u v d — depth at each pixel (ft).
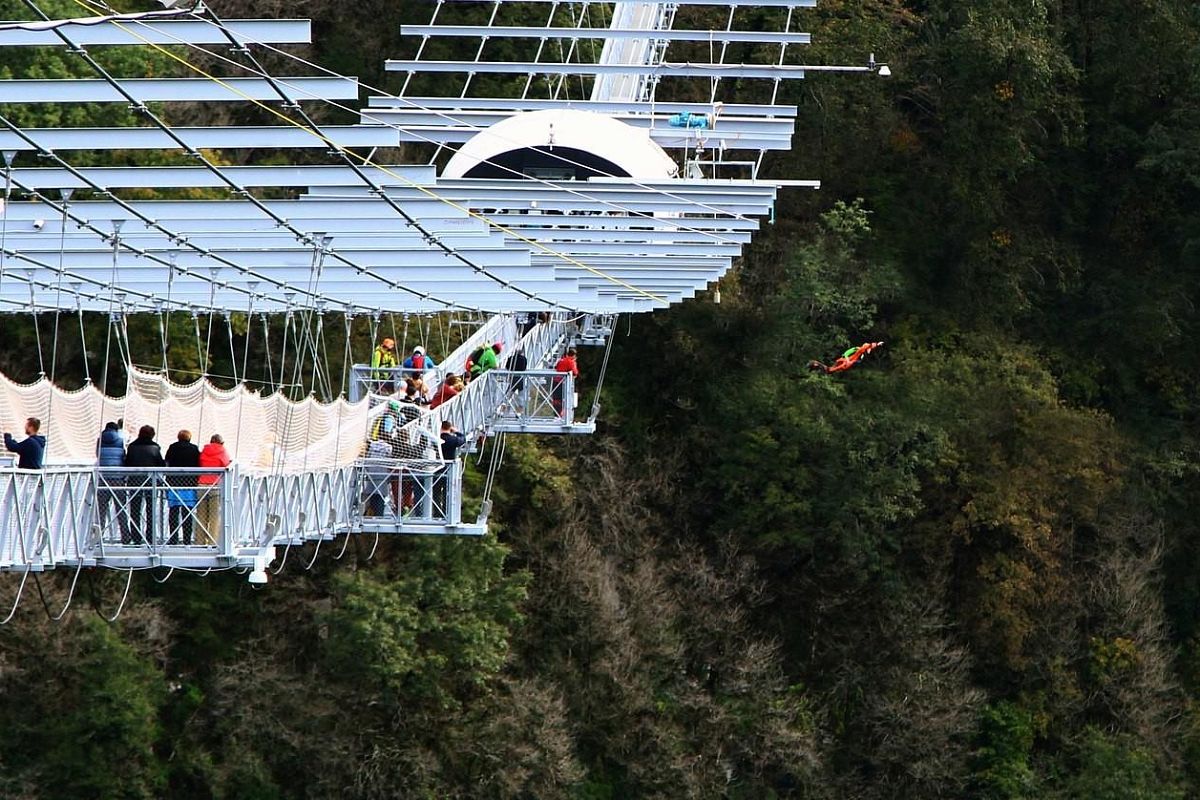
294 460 244.63
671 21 423.23
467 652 372.58
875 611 456.04
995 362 485.97
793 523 457.27
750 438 459.32
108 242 248.73
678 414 472.44
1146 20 524.52
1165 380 514.68
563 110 331.57
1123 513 477.77
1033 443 471.21
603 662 409.90
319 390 387.75
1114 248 530.68
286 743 364.99
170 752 360.69
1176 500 496.23
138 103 209.15
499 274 274.77
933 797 440.04
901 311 496.23
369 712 370.12
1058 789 443.32
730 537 456.45
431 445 271.69
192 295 291.38
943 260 504.84
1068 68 503.20
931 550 460.55
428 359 320.09
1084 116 524.11
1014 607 457.27
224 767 361.30
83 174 233.96
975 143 496.23
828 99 502.38
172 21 216.74
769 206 302.66
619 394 470.39
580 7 482.28
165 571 367.04
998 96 494.18
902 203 503.61
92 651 345.72
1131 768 439.22
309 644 375.25
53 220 247.29
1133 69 525.34
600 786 405.80
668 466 462.60
